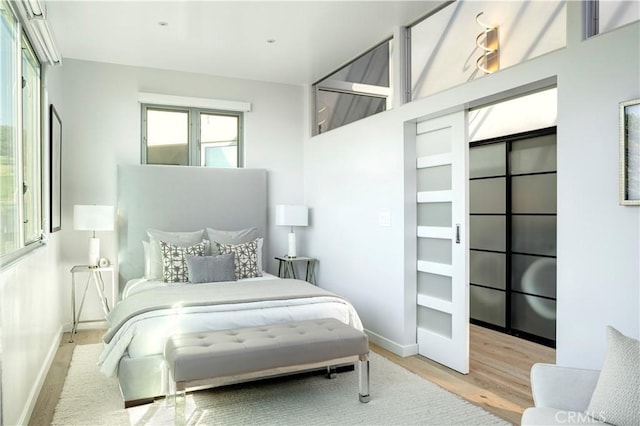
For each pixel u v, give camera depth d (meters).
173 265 4.15
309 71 5.02
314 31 3.88
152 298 3.22
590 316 2.27
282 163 5.51
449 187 3.49
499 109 4.47
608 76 2.20
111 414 2.62
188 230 4.93
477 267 4.82
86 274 4.59
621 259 2.13
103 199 4.68
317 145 5.29
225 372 2.42
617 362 1.66
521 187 4.26
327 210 5.04
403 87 3.80
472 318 4.89
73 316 4.31
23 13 2.58
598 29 2.35
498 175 4.52
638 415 1.54
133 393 2.72
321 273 5.16
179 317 2.88
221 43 4.15
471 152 4.88
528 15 2.79
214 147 5.22
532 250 4.14
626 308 2.11
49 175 3.50
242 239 4.80
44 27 2.82
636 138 2.06
